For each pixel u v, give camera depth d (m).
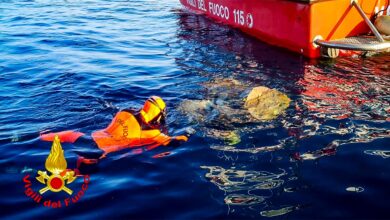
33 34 9.39
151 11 12.16
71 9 12.41
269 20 8.21
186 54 8.05
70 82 6.42
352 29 7.64
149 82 6.50
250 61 7.55
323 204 3.64
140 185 3.88
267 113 5.34
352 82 6.47
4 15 11.30
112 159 4.28
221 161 4.30
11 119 5.13
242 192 3.80
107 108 5.52
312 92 6.09
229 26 9.81
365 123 5.11
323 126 5.04
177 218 3.45
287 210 3.55
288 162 4.29
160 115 4.87
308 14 7.19
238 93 6.02
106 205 3.59
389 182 3.96
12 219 3.40
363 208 3.59
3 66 7.10
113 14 11.80
